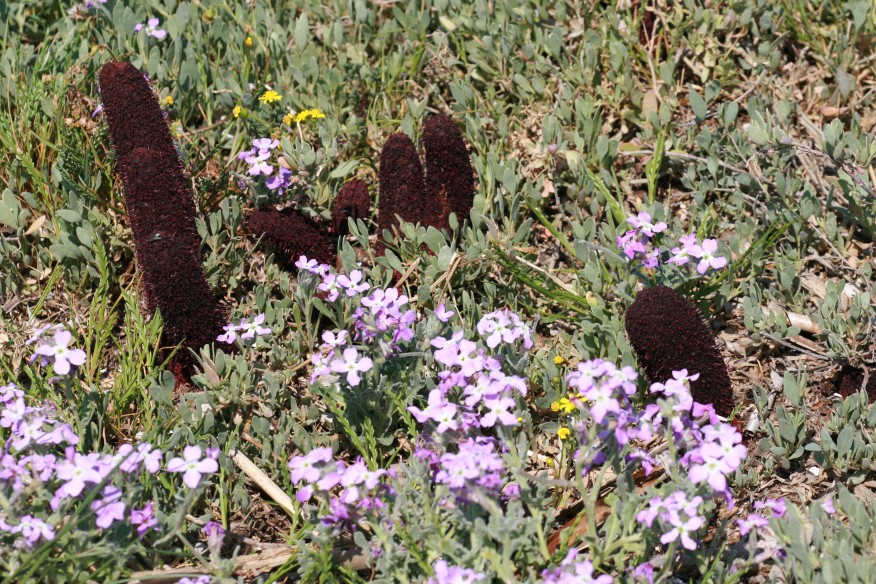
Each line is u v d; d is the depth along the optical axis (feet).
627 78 5.82
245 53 5.96
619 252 5.43
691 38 5.93
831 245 5.54
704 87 5.91
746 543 4.93
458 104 5.95
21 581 4.62
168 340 5.27
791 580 4.78
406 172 5.47
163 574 4.77
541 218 5.55
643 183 5.79
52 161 5.66
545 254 5.67
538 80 5.88
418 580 4.76
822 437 5.09
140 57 5.92
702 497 4.75
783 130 5.71
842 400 5.27
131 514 4.77
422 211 5.50
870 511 4.95
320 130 5.78
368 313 5.08
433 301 5.43
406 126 5.84
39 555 4.62
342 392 5.10
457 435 4.87
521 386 4.84
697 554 4.77
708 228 5.61
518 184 5.65
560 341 5.42
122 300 5.50
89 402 5.03
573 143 5.74
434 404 4.86
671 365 5.05
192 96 5.90
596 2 5.99
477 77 6.02
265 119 5.81
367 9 6.18
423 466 4.82
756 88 5.90
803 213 5.54
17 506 4.70
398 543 4.83
